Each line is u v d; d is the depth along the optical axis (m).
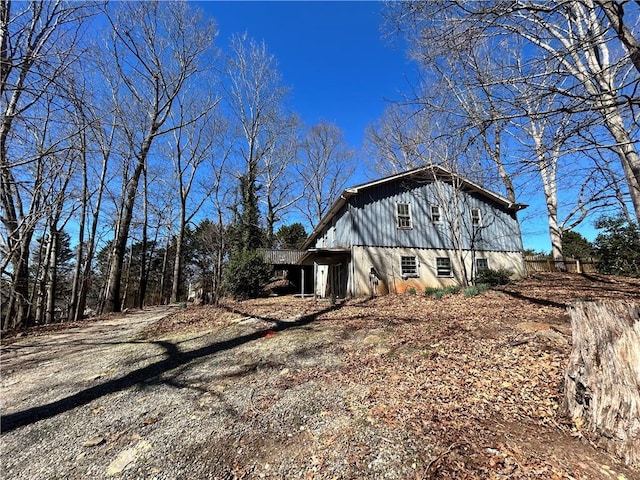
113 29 14.78
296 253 23.30
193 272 38.47
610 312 2.82
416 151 11.45
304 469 2.75
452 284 14.74
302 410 3.80
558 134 4.09
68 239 24.73
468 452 2.70
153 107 17.75
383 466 2.65
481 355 4.91
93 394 4.86
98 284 26.67
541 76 3.91
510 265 15.78
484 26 4.44
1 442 3.60
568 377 3.10
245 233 23.77
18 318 12.21
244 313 10.92
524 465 2.48
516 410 3.29
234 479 2.71
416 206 15.30
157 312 14.95
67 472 2.98
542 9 4.01
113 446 3.37
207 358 6.25
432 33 4.93
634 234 13.12
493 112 4.23
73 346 8.09
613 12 3.59
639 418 2.48
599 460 2.49
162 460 3.06
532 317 6.84
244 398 4.30
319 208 34.59
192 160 25.09
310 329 7.86
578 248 23.56
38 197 11.84
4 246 9.70
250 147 25.36
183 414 3.99
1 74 7.09
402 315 8.46
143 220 22.22
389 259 14.42
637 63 3.57
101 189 17.11
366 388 4.23
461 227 15.52
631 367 2.62
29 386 5.35
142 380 5.34
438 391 3.89
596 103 3.72
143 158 16.75
